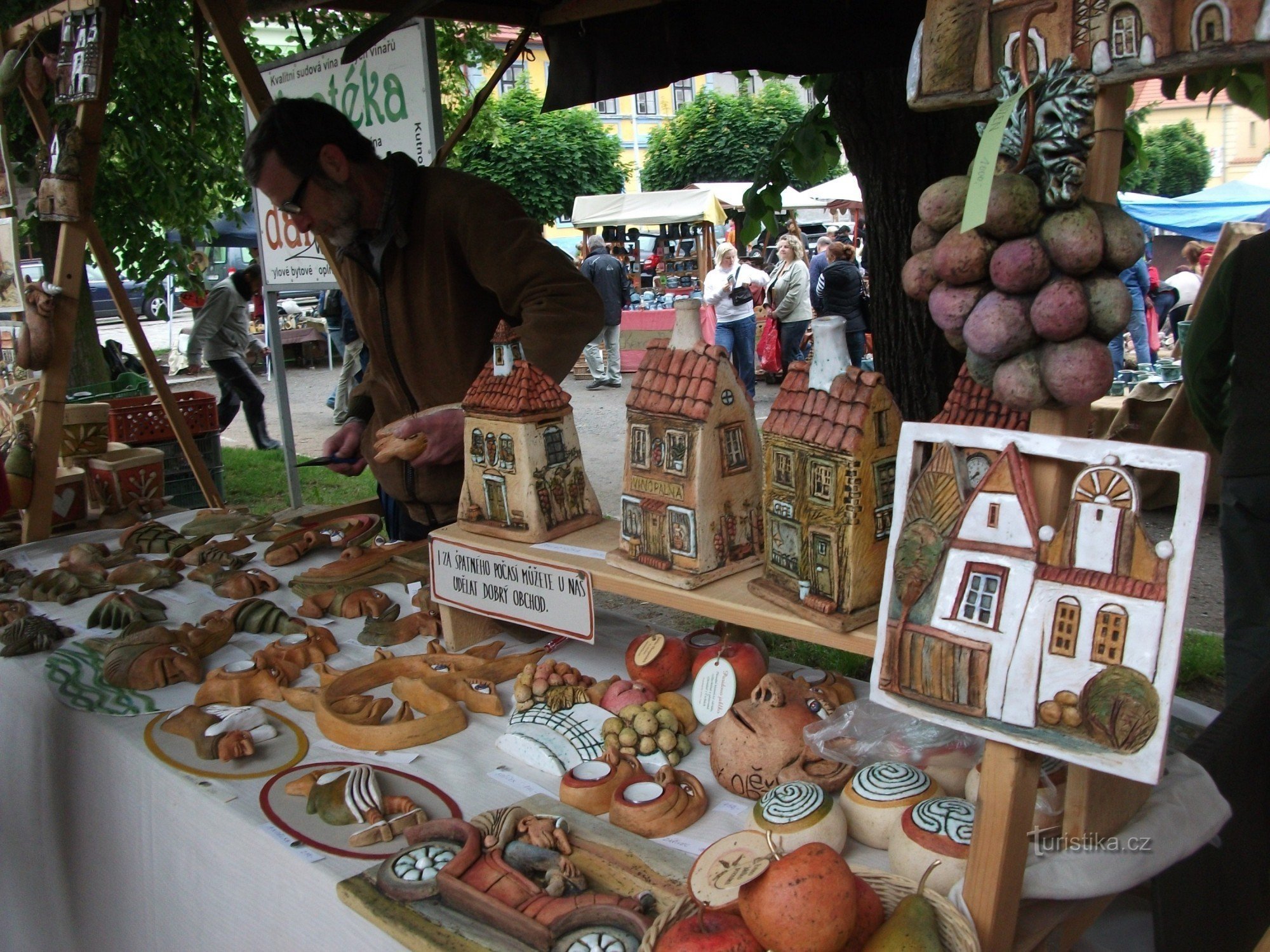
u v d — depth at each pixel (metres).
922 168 2.75
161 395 2.75
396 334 2.08
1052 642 0.73
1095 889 0.82
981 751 1.05
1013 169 0.69
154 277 6.18
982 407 0.87
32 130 4.52
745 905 0.78
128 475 2.73
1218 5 0.61
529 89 20.00
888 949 0.75
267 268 4.25
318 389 11.60
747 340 8.91
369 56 3.20
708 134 21.91
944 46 0.75
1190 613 3.81
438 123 3.10
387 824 1.08
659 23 2.86
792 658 3.07
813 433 1.05
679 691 1.39
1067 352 0.67
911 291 0.77
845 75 2.72
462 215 1.93
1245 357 2.03
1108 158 0.68
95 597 2.03
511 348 1.48
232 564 2.10
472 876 0.96
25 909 1.69
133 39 4.92
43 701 1.54
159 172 5.43
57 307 2.40
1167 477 3.58
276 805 1.15
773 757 1.10
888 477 1.04
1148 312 8.10
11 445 2.49
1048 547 0.74
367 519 2.28
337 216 1.92
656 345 1.29
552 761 1.20
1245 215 8.60
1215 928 1.00
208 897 1.19
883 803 0.98
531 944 0.88
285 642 1.65
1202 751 1.10
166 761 1.28
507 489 1.49
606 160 20.20
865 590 1.05
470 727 1.35
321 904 1.01
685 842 1.03
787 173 3.41
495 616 1.49
